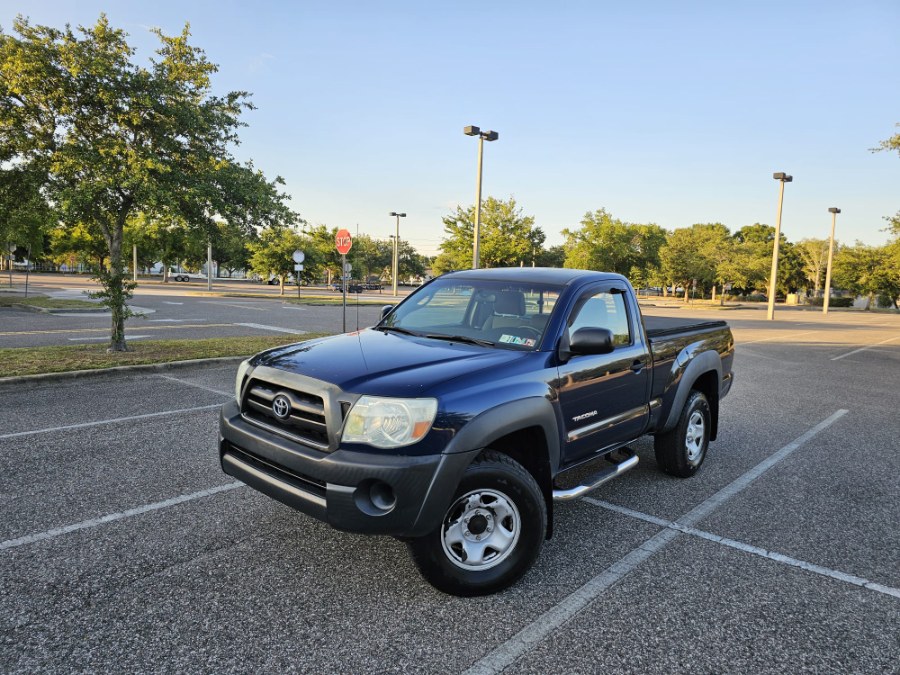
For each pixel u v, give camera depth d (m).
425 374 2.98
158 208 9.84
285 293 45.78
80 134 9.67
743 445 6.18
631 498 4.54
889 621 2.95
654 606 3.02
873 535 3.97
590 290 3.93
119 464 4.86
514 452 3.39
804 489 4.84
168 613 2.81
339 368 3.08
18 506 3.98
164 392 7.68
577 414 3.55
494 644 2.66
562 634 2.75
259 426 3.17
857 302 66.62
